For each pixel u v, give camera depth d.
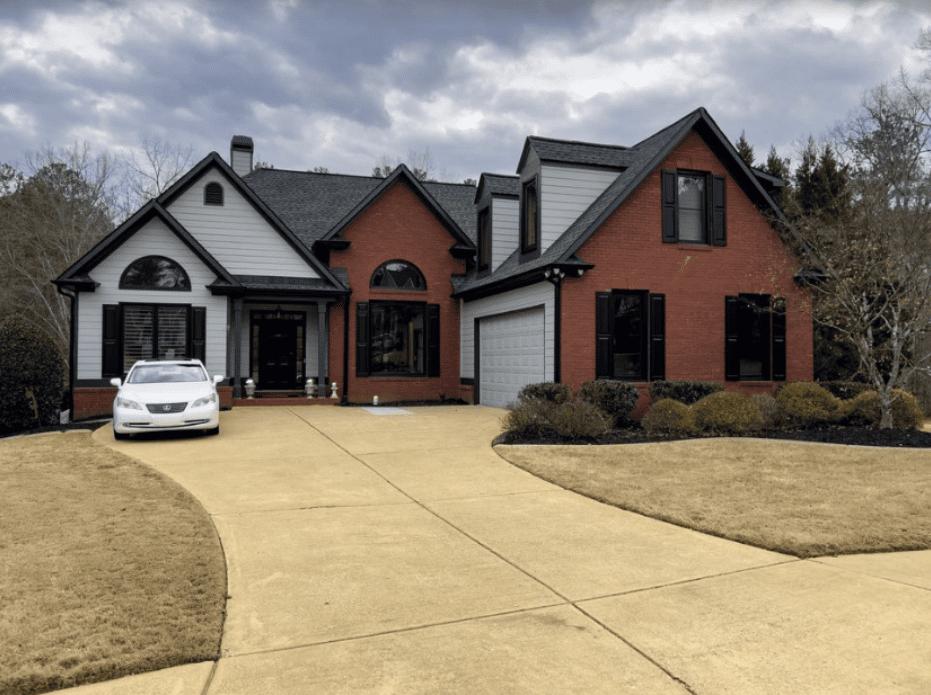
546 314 14.45
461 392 19.81
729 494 7.32
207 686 3.23
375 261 19.34
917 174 15.70
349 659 3.52
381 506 6.96
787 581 4.73
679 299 14.76
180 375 12.96
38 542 5.45
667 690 3.19
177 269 16.36
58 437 11.88
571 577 4.83
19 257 28.91
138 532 5.77
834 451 9.91
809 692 3.17
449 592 4.53
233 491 7.60
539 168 15.51
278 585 4.65
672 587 4.62
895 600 4.37
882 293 12.94
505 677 3.32
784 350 15.49
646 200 14.62
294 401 17.78
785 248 15.40
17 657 3.45
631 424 12.87
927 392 17.34
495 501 7.18
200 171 17.64
